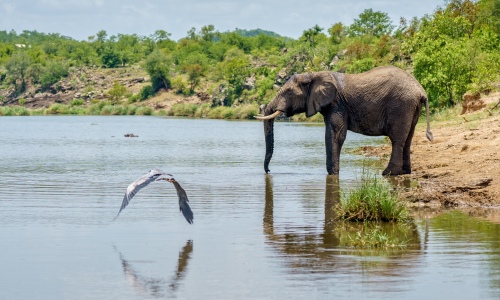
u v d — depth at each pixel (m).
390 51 160.38
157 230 29.69
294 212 33.66
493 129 59.81
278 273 22.92
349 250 25.83
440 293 20.73
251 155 68.25
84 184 44.69
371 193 31.59
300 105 47.56
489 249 25.72
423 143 62.38
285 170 52.25
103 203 36.72
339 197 38.16
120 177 48.81
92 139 101.81
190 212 20.34
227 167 55.34
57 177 48.81
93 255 25.48
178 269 23.53
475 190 36.41
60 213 33.78
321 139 91.75
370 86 46.22
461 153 51.97
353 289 21.14
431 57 97.75
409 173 46.00
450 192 36.94
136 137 107.44
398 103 45.53
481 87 82.94
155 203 36.56
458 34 120.38
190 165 57.38
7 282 22.19
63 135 114.94
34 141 97.44
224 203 36.47
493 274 22.61
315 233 28.84
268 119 49.12
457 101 95.81
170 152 73.19
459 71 95.88
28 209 34.91
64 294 20.98
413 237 27.78
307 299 20.31
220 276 22.67
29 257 25.22
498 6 122.12
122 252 25.92
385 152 62.84
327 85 46.56
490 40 107.69
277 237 28.14
